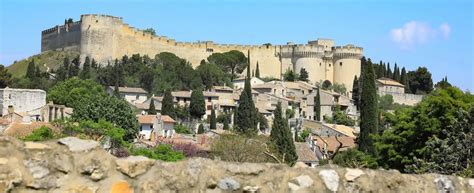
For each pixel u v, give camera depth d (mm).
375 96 74812
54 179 8922
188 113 133250
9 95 85688
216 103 143250
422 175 11164
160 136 75500
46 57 195625
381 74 187875
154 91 156625
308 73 195750
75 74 161125
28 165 8820
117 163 9273
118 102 73750
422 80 190250
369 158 45906
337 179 10383
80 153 9109
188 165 9695
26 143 8953
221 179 9773
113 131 46562
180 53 197125
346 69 195250
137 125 74562
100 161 9172
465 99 41812
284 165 10281
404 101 174125
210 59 193125
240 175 9898
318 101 148875
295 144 72250
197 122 130250
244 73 195000
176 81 161625
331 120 145875
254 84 172875
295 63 198625
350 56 195250
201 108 135250
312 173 10297
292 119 131250
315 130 124062
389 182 10719
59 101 110250
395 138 42281
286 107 148625
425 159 33719
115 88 135000
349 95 190000
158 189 9422
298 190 10094
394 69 192625
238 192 9820
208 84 163625
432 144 34062
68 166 9008
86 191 9031
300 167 10328
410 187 10891
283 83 172125
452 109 40250
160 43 195375
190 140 69000
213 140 63438
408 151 41875
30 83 143250
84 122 48312
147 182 9391
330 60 198375
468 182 11430
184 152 54250
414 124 41375
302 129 123875
